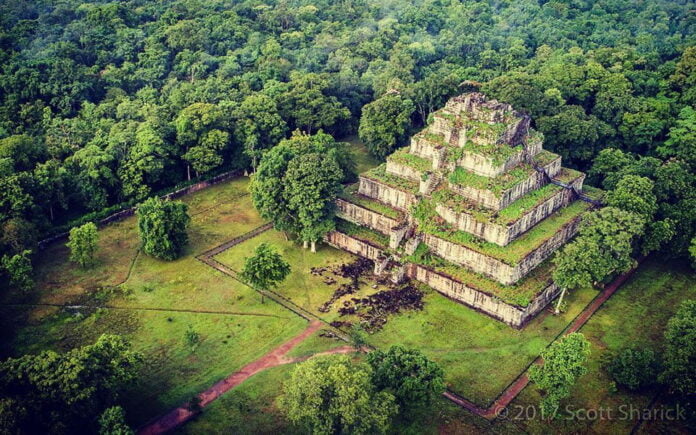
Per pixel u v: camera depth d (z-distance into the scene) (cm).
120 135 14750
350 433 7906
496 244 11856
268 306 11531
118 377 8675
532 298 11081
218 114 15738
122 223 14150
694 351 8981
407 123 16550
